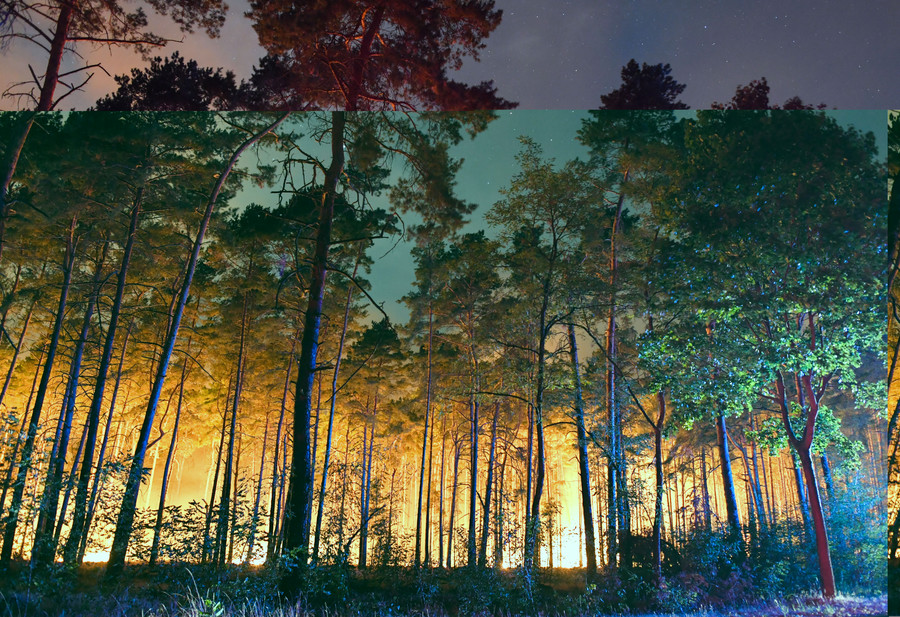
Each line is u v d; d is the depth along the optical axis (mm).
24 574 11258
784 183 15352
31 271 24672
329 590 13180
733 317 16500
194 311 27656
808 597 13781
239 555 11719
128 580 11508
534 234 20375
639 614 14273
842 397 21578
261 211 21859
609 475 19219
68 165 18703
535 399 18828
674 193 18359
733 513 19016
